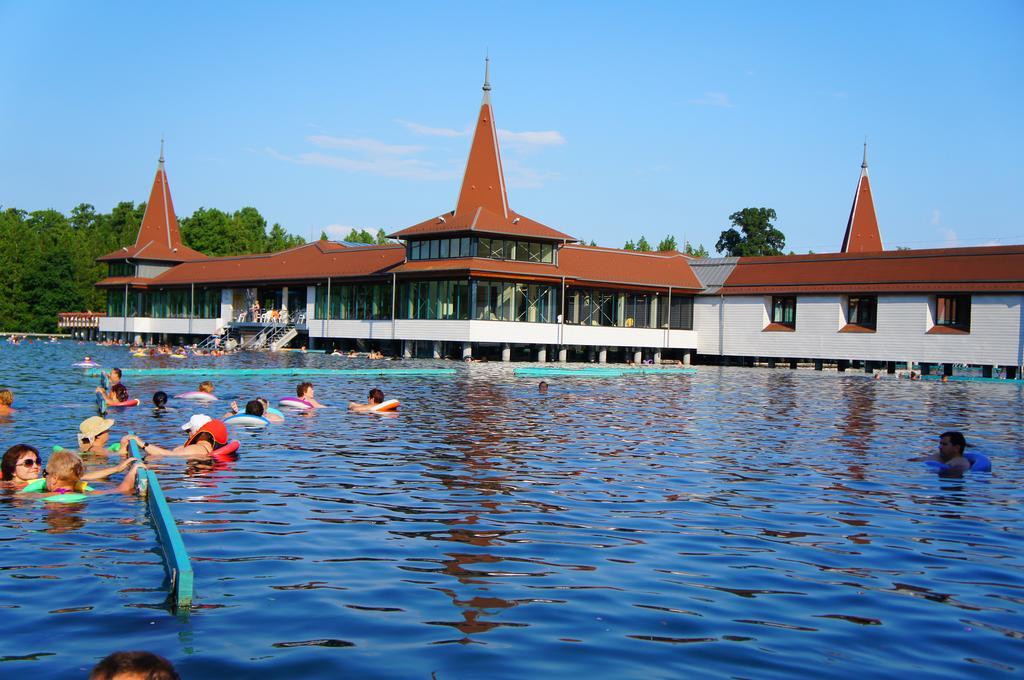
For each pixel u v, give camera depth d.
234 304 79.12
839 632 6.73
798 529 10.23
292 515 10.37
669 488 12.73
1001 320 55.19
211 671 5.71
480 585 7.74
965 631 6.79
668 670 5.91
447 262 60.19
